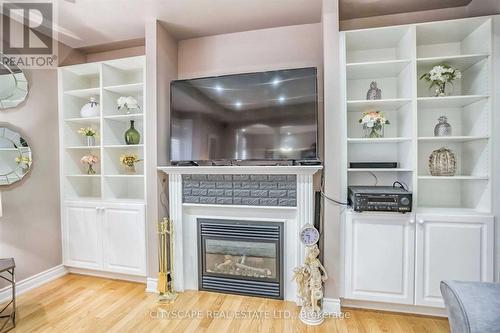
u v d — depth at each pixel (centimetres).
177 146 252
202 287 248
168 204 261
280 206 226
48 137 271
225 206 239
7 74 237
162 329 190
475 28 202
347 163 221
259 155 233
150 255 249
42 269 262
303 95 223
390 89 238
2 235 231
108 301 229
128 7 225
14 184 241
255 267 249
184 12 234
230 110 239
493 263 190
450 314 120
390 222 203
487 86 193
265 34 264
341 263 211
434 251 198
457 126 226
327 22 209
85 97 303
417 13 234
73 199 282
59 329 190
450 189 228
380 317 204
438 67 202
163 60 257
